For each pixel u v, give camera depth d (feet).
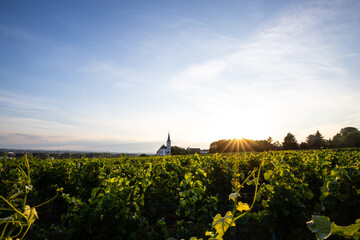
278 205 11.18
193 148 399.44
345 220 12.14
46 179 25.71
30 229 14.96
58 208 23.40
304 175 19.89
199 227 17.07
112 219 12.08
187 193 14.98
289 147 237.04
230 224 5.55
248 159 35.86
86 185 25.68
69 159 40.88
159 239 13.88
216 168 24.91
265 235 16.12
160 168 25.66
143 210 19.75
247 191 27.02
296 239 10.91
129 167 31.78
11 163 22.59
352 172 14.19
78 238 11.80
